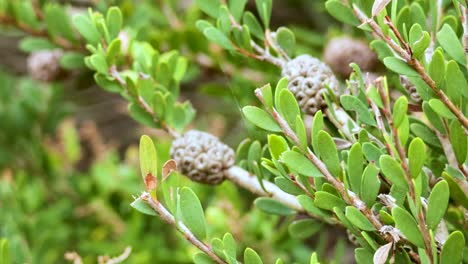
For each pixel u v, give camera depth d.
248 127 0.39
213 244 0.31
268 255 0.51
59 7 0.55
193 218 0.31
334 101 0.36
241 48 0.41
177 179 0.33
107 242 0.61
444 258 0.29
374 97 0.30
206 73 0.60
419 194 0.29
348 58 0.46
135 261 0.56
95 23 0.41
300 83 0.36
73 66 0.56
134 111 0.42
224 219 0.51
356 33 0.49
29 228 0.61
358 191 0.31
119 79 0.41
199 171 0.39
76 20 0.41
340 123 0.36
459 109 0.32
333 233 0.59
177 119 0.42
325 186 0.32
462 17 0.33
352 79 0.36
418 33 0.31
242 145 0.40
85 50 0.56
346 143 0.35
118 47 0.41
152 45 0.56
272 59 0.41
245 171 0.39
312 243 0.59
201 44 0.59
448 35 0.32
